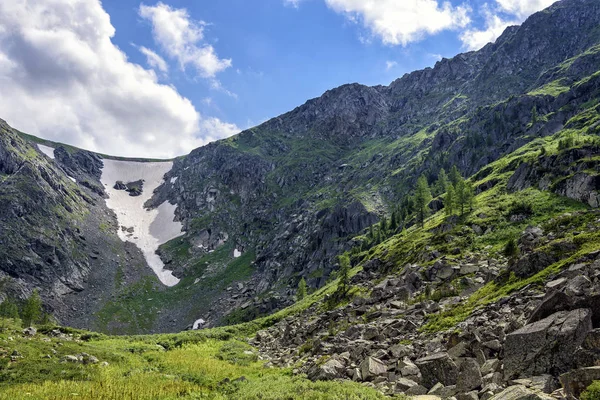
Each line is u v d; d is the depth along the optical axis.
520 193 90.56
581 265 28.44
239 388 32.22
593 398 12.84
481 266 50.75
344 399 21.05
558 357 16.70
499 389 16.92
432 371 21.53
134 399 30.19
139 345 60.97
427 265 61.94
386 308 49.41
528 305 26.20
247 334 85.69
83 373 37.56
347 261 85.81
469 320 30.33
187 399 30.03
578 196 73.50
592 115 142.38
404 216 147.88
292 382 28.86
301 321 77.88
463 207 93.50
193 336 73.19
